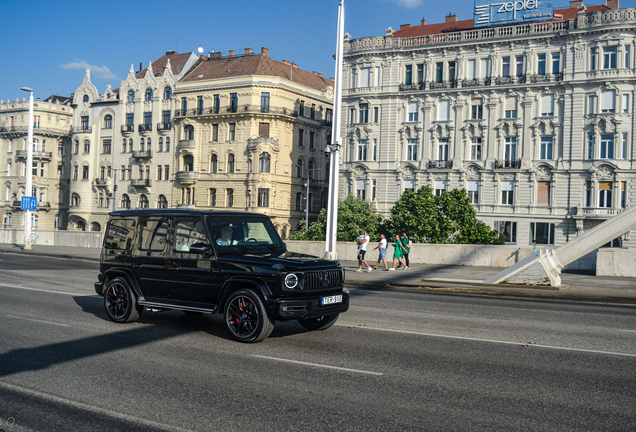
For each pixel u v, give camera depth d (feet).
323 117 246.06
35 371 23.63
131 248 34.73
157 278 33.06
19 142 278.46
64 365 24.63
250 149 214.28
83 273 73.20
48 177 279.49
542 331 33.78
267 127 217.77
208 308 30.81
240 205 217.36
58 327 33.55
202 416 18.21
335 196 79.15
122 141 252.83
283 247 33.63
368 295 55.62
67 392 20.76
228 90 220.84
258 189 213.46
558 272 62.34
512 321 37.91
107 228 36.55
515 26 169.99
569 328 35.14
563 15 181.57
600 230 62.59
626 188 156.66
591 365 24.99
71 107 288.30
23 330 32.55
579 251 62.13
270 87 216.74
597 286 64.44
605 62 159.02
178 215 32.99
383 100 188.96
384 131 188.75
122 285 34.68
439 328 34.40
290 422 17.67
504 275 63.87
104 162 257.96
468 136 177.27
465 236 138.51
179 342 29.50
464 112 177.58
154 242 33.65
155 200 240.94
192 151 227.81
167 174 238.27
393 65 187.21
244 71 222.69
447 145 181.16
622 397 20.30
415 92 183.42
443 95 180.45
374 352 27.32
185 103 232.94
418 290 63.77
